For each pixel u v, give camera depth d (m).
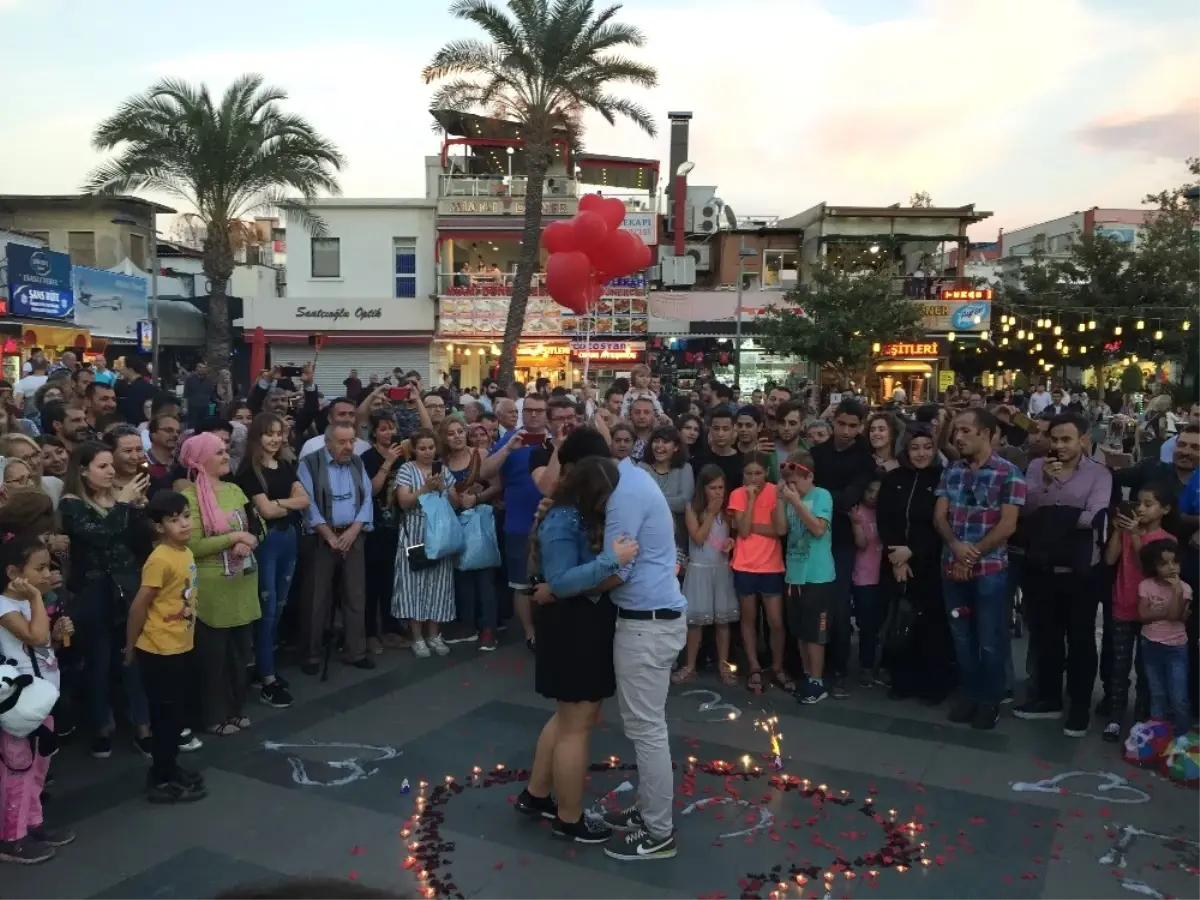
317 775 4.81
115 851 3.99
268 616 5.84
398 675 6.54
